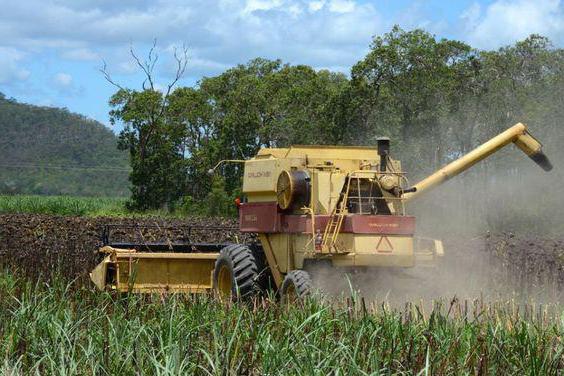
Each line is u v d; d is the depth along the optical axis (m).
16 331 10.81
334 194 15.73
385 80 52.16
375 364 9.17
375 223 15.12
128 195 182.88
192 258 18.14
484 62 52.34
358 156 17.23
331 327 10.73
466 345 10.26
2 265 18.67
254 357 9.62
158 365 8.87
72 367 9.46
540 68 51.84
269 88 79.62
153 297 13.24
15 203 61.44
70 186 184.62
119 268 17.78
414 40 51.09
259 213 17.33
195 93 81.94
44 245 26.38
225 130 73.50
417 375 8.88
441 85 50.25
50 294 12.62
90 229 36.41
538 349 10.16
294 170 16.50
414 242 16.23
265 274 17.48
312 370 8.94
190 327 10.77
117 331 10.52
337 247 15.13
